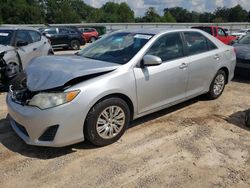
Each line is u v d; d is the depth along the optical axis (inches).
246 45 321.7
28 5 2573.8
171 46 183.2
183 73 186.4
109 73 148.4
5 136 163.9
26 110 136.9
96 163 138.1
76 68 147.4
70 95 133.8
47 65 156.5
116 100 149.5
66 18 2696.9
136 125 180.2
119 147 152.7
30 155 144.4
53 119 132.2
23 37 313.4
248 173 132.4
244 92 260.2
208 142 160.4
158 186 122.6
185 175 130.1
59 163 137.8
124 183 124.3
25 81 149.1
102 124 148.1
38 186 121.9
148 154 146.7
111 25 1501.0
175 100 187.5
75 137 139.0
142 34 179.8
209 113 203.5
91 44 198.1
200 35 208.7
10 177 127.3
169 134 169.2
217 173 131.9
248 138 166.2
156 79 167.9
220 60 220.4
